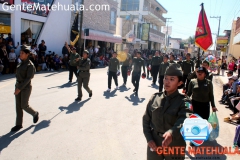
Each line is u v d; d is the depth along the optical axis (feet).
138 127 17.02
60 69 50.49
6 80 32.12
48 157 11.86
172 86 7.48
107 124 17.25
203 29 22.71
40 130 15.23
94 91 29.27
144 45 142.20
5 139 13.61
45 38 52.90
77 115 18.89
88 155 12.34
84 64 23.45
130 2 129.39
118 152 12.91
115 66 29.55
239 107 18.75
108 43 88.84
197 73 14.56
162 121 7.58
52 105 21.31
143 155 12.76
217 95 34.50
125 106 22.88
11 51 38.81
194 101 14.80
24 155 11.91
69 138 14.29
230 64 67.56
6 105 20.24
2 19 43.16
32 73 14.69
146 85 37.60
